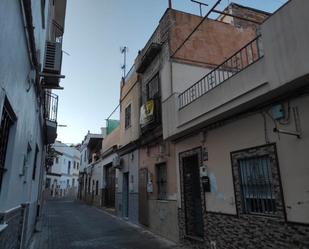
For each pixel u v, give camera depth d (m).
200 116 7.13
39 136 9.61
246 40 11.08
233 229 6.33
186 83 9.55
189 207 8.66
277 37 4.84
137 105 13.33
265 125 5.63
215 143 7.21
